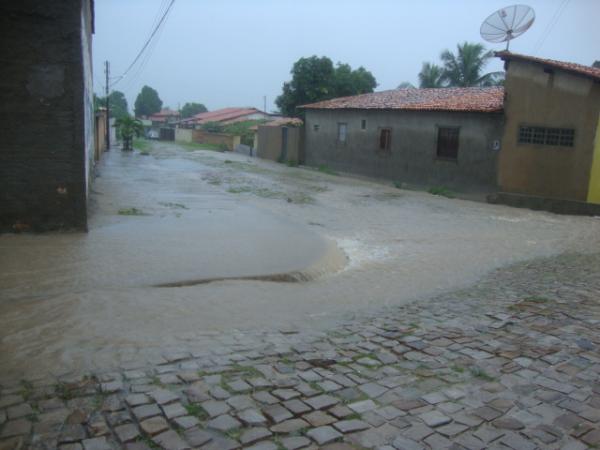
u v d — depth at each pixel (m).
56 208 9.55
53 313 5.64
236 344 4.99
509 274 8.84
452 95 22.91
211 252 8.82
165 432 3.33
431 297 7.31
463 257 10.12
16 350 4.61
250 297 6.74
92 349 4.68
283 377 4.25
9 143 9.09
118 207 12.85
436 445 3.28
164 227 10.73
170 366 4.36
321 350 4.95
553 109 16.53
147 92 109.81
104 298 6.24
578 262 9.84
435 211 16.02
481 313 6.34
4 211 9.28
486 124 18.64
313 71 35.59
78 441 3.20
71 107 9.28
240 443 3.23
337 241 11.03
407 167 22.28
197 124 68.00
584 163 16.03
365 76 37.09
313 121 28.88
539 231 13.22
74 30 9.09
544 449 3.25
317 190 19.72
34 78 9.04
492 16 18.00
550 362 4.70
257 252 9.00
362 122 24.88
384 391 4.04
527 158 17.39
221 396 3.84
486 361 4.71
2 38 8.78
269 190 18.75
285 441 3.28
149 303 6.17
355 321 6.01
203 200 15.12
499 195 18.22
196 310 6.06
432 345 5.14
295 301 6.76
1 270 7.25
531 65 16.86
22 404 3.63
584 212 16.00
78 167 9.52
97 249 8.59
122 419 3.46
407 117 22.06
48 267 7.47
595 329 5.68
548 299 7.01
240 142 45.22
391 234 12.12
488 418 3.64
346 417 3.61
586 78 15.66
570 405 3.85
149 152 37.72
